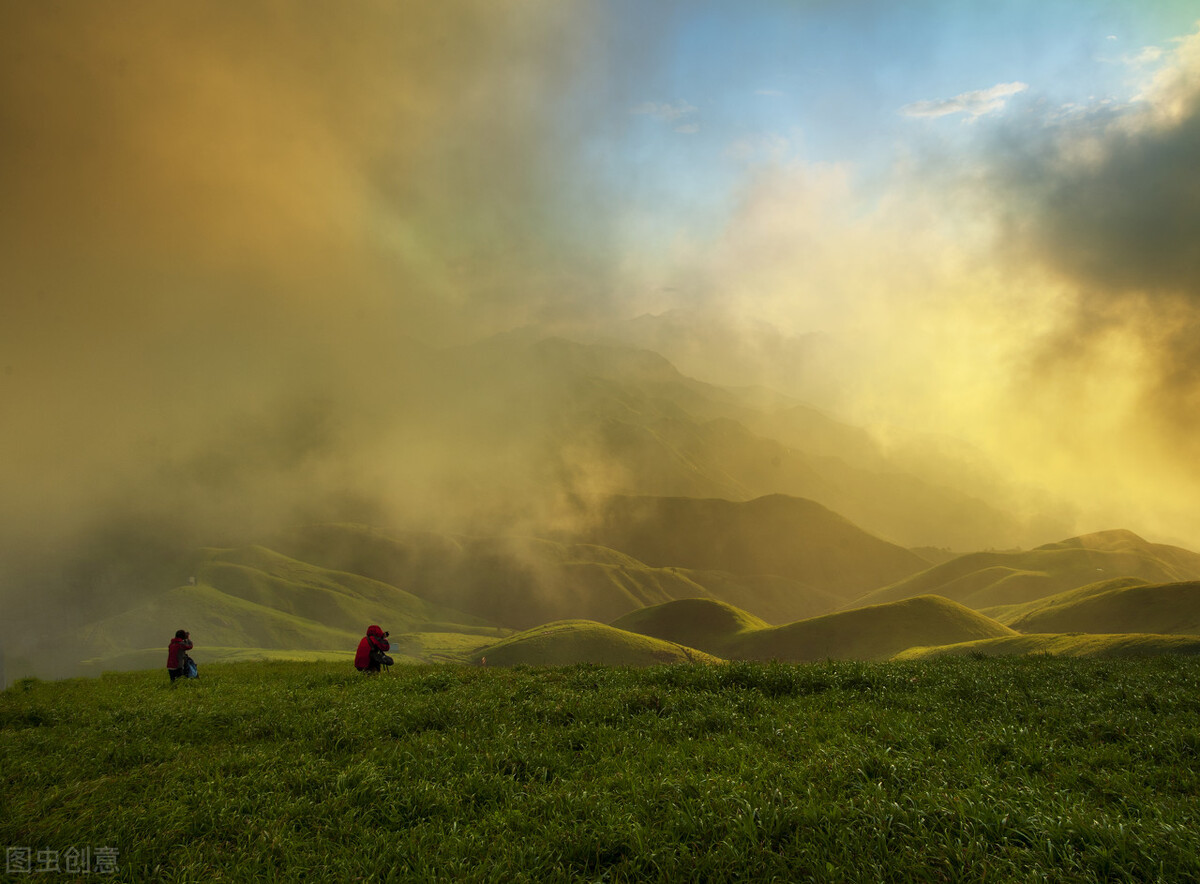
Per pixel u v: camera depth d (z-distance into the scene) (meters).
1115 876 6.84
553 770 10.87
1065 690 16.08
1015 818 7.85
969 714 13.72
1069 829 7.48
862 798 8.46
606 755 11.38
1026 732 11.70
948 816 7.97
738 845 7.65
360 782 10.07
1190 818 7.82
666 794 9.05
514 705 15.62
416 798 9.51
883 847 7.40
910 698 15.14
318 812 9.14
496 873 7.41
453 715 14.66
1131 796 8.62
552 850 7.90
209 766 11.30
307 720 14.61
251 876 7.51
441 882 7.32
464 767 10.91
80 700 19.78
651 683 18.48
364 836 8.44
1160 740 11.10
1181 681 17.41
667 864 7.41
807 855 7.38
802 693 16.83
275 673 27.09
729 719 13.38
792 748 11.26
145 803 9.61
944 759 10.29
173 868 7.80
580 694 16.69
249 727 14.41
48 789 10.27
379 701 16.75
